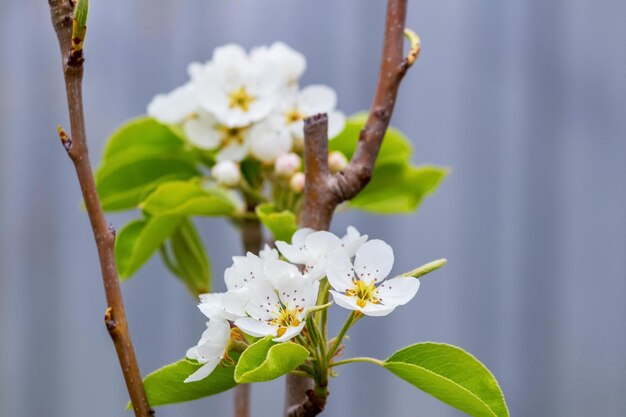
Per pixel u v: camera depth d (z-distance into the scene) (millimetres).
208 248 1995
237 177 882
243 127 897
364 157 775
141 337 2064
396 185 943
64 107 2086
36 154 2076
